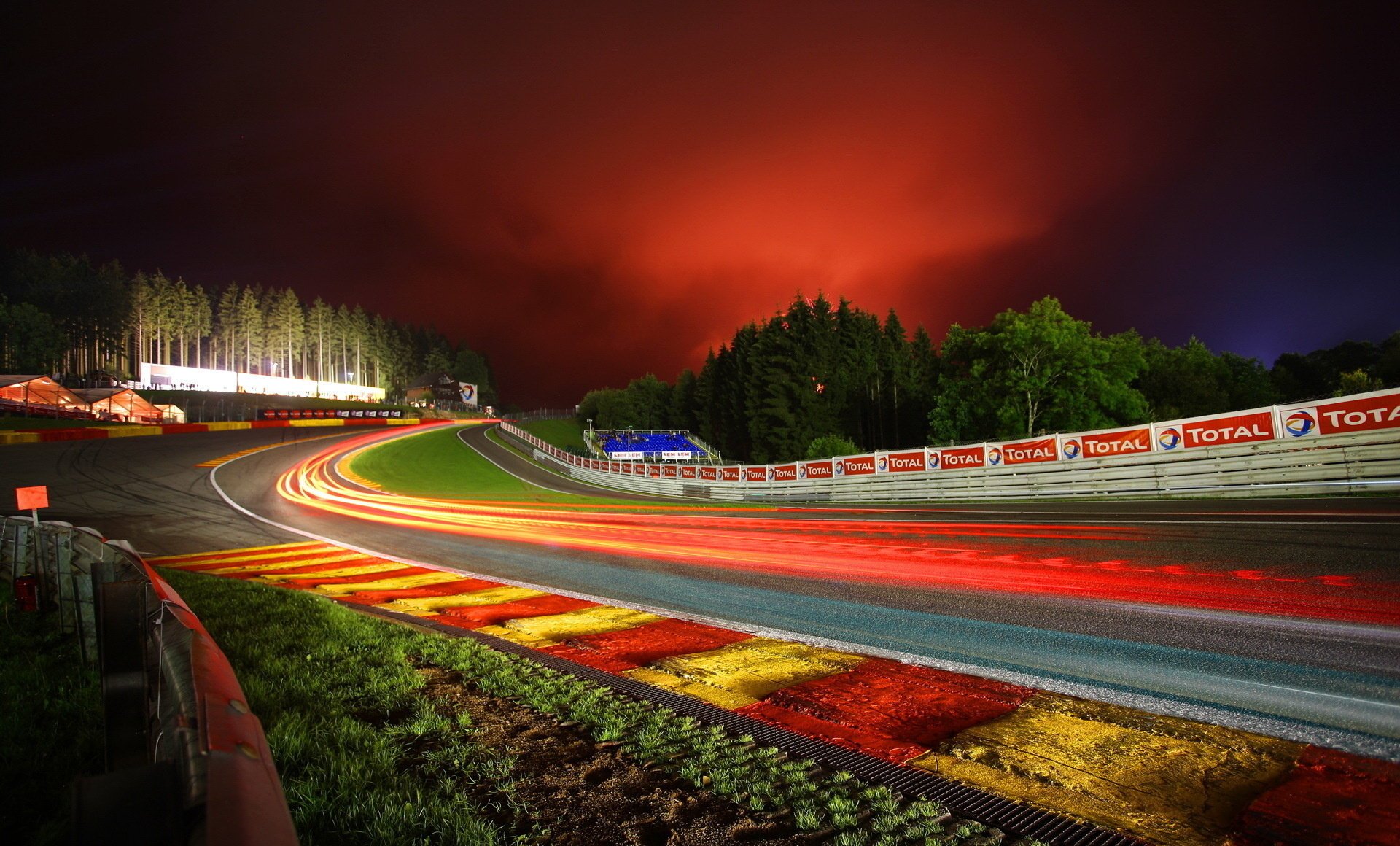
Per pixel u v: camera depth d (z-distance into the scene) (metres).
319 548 16.05
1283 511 12.98
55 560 7.47
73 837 0.97
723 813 3.27
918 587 8.83
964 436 51.66
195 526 21.00
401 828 3.03
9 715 4.57
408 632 6.89
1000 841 2.96
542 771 3.77
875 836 3.01
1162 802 3.27
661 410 110.81
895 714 4.54
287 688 5.00
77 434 46.47
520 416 120.50
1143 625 6.39
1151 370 60.06
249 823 1.16
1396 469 14.15
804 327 79.50
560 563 12.45
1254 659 5.25
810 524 17.72
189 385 113.00
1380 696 4.42
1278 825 3.03
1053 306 47.47
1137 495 18.94
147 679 2.71
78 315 116.50
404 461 55.56
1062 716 4.39
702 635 6.89
